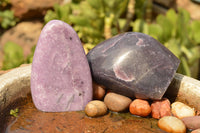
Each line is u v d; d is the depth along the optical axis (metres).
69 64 0.47
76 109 0.49
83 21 1.05
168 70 0.48
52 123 0.46
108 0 1.05
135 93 0.48
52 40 0.46
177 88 0.51
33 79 0.47
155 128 0.45
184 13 1.08
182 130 0.44
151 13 1.37
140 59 0.48
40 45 0.47
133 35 0.50
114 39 0.51
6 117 0.46
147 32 1.04
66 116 0.47
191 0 1.39
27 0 1.31
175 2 1.39
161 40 0.91
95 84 0.50
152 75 0.47
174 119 0.45
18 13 1.34
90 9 1.08
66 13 1.05
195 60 1.00
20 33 1.31
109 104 0.48
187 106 0.48
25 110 0.48
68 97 0.48
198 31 1.06
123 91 0.48
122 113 0.49
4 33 1.33
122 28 1.14
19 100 0.49
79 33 1.07
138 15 1.28
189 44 1.04
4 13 1.33
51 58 0.47
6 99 0.47
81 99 0.48
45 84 0.47
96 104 0.47
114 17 1.05
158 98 0.48
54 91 0.47
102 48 0.50
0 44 1.26
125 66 0.48
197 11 1.37
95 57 0.50
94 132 0.44
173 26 1.00
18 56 0.90
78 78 0.48
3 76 0.49
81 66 0.48
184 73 0.73
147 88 0.47
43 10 1.33
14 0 1.32
